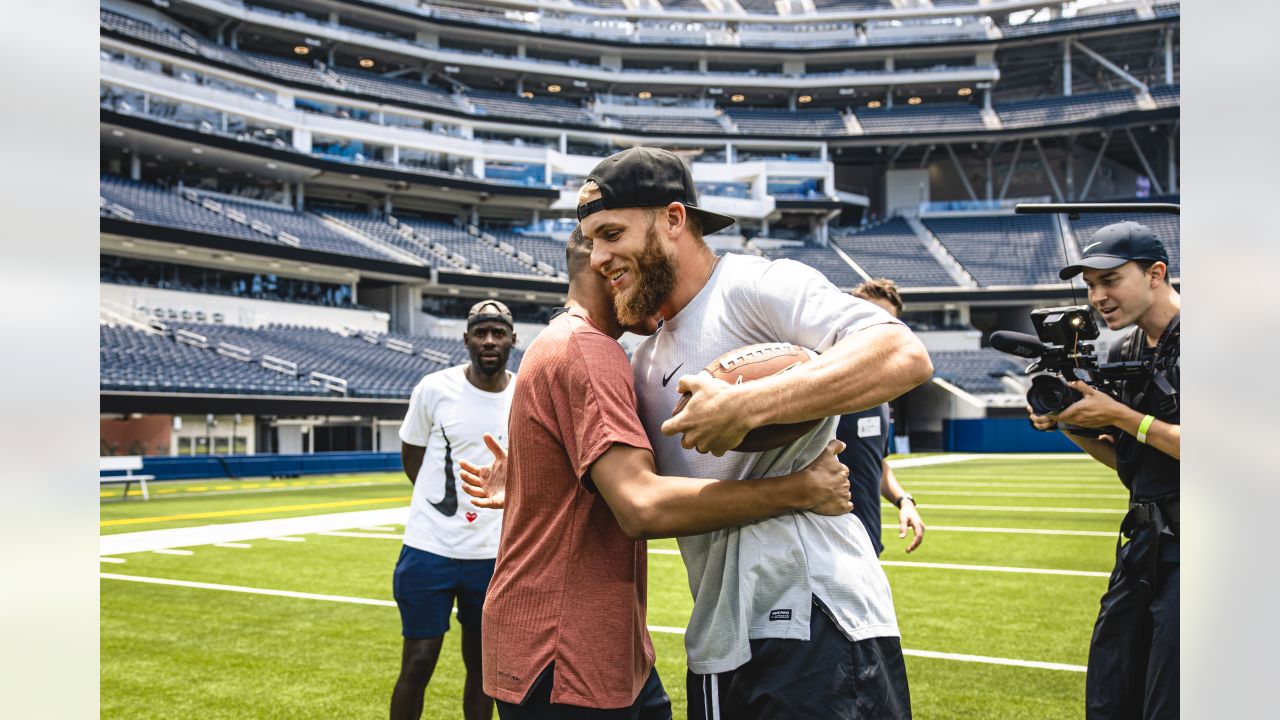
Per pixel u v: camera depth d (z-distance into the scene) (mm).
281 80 34594
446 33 42906
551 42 43938
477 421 3494
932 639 5070
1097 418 2521
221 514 12719
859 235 42719
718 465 1816
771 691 1749
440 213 40094
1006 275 37906
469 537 3369
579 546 1828
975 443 33375
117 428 22375
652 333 1958
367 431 27875
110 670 4555
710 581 1879
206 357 24734
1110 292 2631
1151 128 41188
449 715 3885
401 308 34531
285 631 5434
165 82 30078
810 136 42812
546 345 1887
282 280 31688
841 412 1560
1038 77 48688
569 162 39969
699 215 1841
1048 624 5426
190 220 28688
